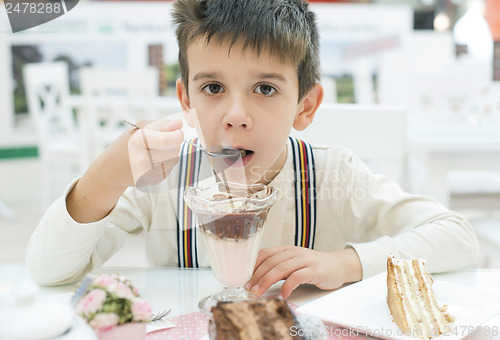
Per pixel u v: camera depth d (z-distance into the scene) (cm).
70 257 88
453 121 267
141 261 173
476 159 223
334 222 115
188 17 94
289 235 112
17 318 51
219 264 76
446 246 95
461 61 361
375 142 144
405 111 143
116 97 395
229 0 91
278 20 90
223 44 89
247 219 74
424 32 498
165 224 108
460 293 81
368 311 77
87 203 86
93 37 450
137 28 455
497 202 246
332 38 479
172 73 461
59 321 52
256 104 92
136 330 60
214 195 81
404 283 75
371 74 488
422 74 308
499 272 96
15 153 449
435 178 223
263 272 86
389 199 110
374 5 489
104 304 58
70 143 391
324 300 78
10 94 446
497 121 258
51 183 404
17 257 303
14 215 406
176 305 78
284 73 92
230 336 60
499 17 474
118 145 82
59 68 409
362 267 90
